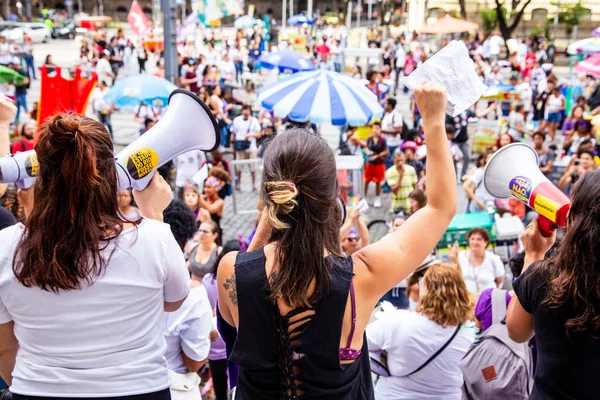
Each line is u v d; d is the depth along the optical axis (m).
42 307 1.75
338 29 34.53
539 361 1.92
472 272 6.33
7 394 2.72
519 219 7.95
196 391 3.34
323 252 1.57
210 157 11.27
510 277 7.92
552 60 30.33
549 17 35.75
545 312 1.87
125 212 3.25
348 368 1.65
